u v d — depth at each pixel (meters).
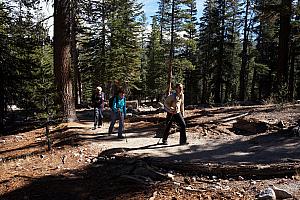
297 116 12.88
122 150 10.46
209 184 7.37
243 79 41.56
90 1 17.08
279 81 18.80
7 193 7.91
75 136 13.26
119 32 38.72
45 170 9.42
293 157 8.84
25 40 19.34
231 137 12.07
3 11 18.83
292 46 36.91
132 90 57.72
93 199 7.05
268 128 12.06
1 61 18.59
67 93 16.89
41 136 14.64
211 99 50.12
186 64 42.66
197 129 13.55
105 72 38.56
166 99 11.27
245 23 42.12
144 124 15.91
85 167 9.33
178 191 6.91
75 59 32.38
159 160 9.12
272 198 6.11
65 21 16.64
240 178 7.66
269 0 31.47
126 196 6.95
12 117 22.84
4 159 11.30
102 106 15.84
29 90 17.80
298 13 19.20
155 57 53.12
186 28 39.97
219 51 44.69
